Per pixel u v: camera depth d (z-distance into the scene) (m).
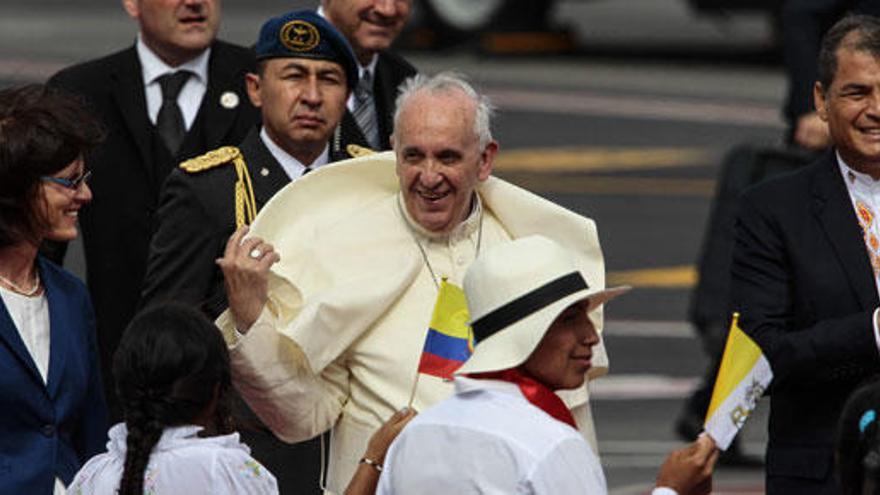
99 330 27.23
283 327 21.78
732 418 19.75
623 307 51.56
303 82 24.16
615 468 36.94
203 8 27.89
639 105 80.81
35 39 95.56
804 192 23.45
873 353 22.48
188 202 23.97
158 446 18.61
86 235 27.52
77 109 21.78
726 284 35.56
